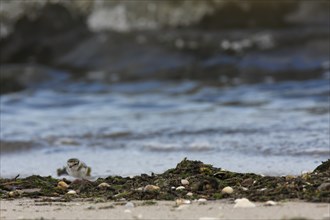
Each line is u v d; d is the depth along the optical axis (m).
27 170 31.42
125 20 75.62
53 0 76.44
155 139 37.62
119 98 56.44
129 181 25.14
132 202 21.36
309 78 61.06
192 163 26.27
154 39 71.75
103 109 50.91
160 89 60.94
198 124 41.28
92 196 23.22
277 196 20.91
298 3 73.69
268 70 64.38
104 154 34.41
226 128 39.31
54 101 55.81
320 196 20.53
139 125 42.28
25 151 36.34
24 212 20.31
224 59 67.25
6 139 38.88
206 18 75.31
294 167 28.89
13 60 74.69
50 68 71.12
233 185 23.47
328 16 72.50
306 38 67.62
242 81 62.53
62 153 35.34
